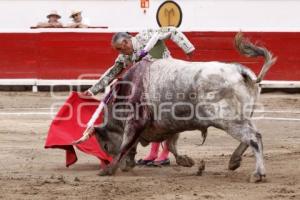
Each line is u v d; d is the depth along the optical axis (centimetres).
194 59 2520
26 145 1582
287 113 2112
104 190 1080
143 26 2898
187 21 2878
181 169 1298
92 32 2539
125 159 1255
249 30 2525
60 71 2552
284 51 2522
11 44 2558
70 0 2875
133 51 1255
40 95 2467
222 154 1456
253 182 1128
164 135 1212
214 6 2875
